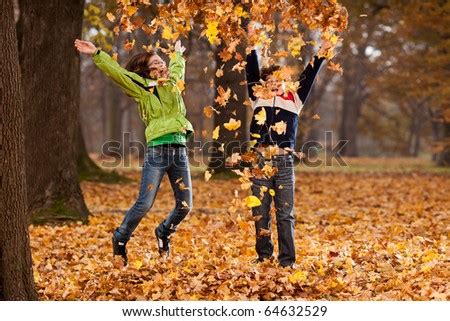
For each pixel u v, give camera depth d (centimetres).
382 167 5128
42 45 1756
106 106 9419
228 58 978
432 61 4428
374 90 7956
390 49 6469
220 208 2111
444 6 3875
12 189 866
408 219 1822
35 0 1759
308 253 1241
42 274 1138
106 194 2620
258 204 955
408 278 1023
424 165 5728
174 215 1139
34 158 1748
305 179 3569
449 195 2581
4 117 855
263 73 1095
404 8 4097
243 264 1095
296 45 973
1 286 870
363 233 1552
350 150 8181
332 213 1956
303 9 975
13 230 870
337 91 8612
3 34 848
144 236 1520
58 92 1759
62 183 1762
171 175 1122
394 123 9438
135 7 998
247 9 1088
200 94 6769
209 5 963
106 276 1065
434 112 7319
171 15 990
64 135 1767
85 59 6844
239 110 2619
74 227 1669
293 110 1080
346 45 5925
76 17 1789
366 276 1053
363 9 4200
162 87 1097
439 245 1345
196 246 1323
